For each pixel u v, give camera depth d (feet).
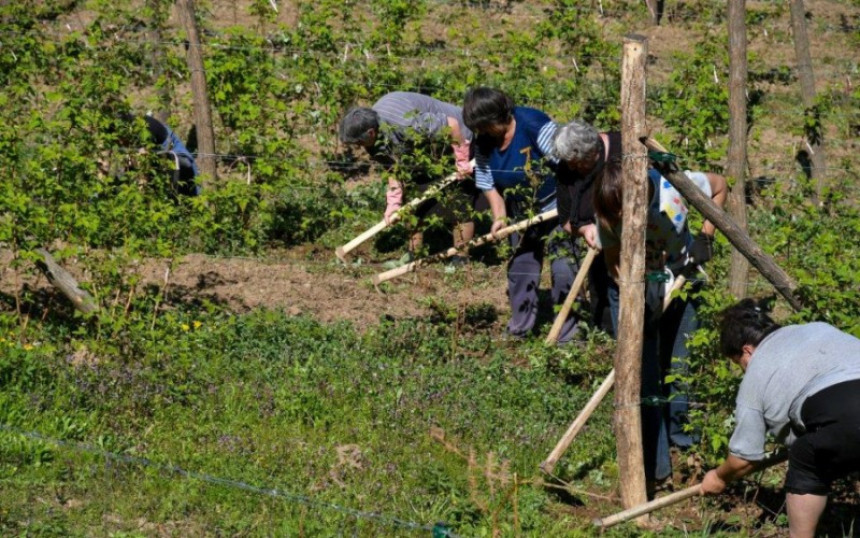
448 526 18.93
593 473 21.85
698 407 21.89
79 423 21.38
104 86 29.37
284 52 41.32
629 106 18.57
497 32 48.60
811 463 16.70
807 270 22.20
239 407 22.86
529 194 26.86
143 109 37.73
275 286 30.19
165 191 28.81
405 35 46.21
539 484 20.84
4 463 19.93
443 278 31.58
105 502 19.19
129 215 25.52
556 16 40.34
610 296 21.86
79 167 26.20
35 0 48.34
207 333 25.79
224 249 32.32
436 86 38.60
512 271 27.68
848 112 44.42
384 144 28.81
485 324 29.12
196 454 20.68
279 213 34.45
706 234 21.29
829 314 19.77
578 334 27.53
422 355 26.73
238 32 35.65
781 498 21.34
